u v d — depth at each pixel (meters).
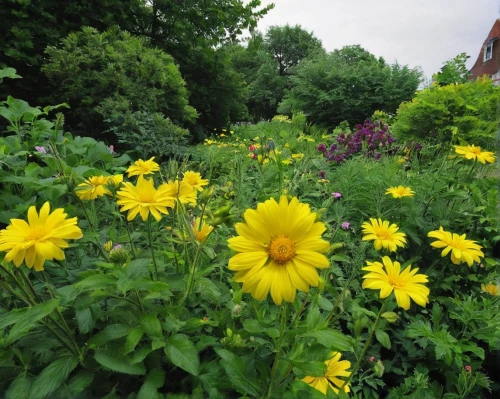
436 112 6.51
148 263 1.29
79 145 2.92
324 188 3.25
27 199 2.21
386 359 1.88
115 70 6.50
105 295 1.13
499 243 2.31
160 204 1.27
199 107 11.31
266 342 1.19
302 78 17.03
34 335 1.17
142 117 6.20
